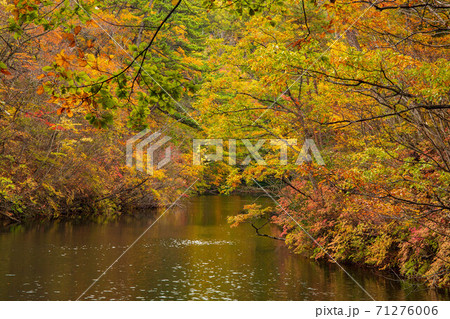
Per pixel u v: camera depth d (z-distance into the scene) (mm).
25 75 18906
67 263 12844
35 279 10844
